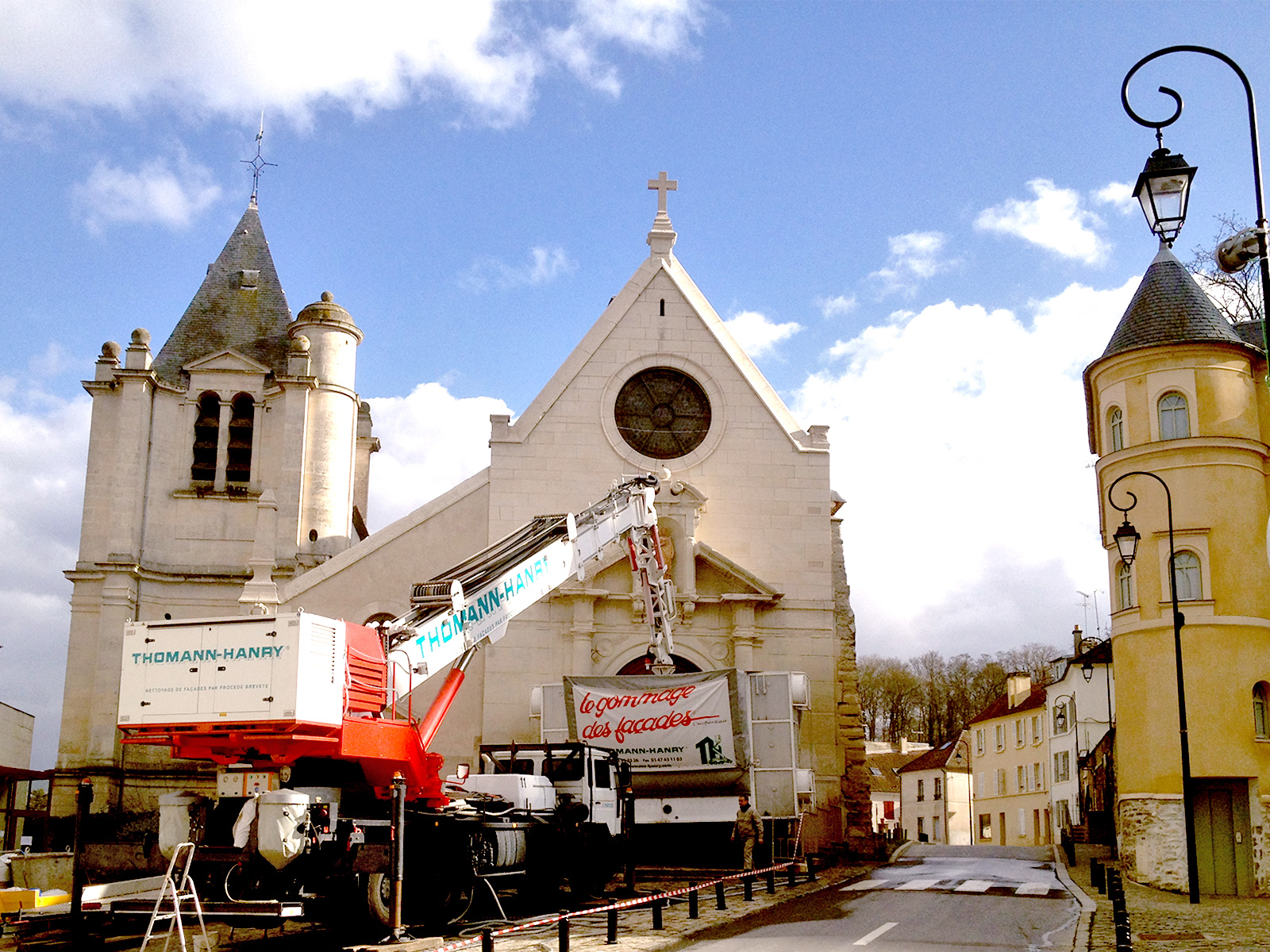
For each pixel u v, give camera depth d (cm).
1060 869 2894
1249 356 2652
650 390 3281
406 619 1806
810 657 3133
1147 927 1664
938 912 1833
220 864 1427
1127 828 2580
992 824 6656
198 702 1427
